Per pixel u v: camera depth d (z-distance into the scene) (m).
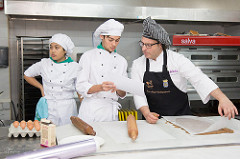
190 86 3.06
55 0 2.93
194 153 0.98
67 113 1.87
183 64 1.55
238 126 1.34
